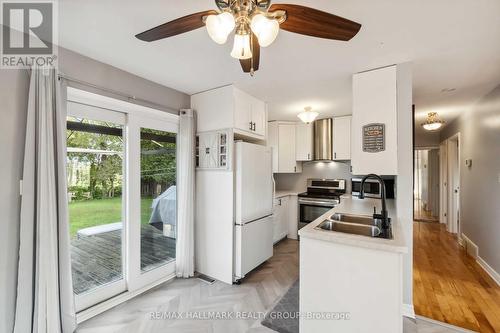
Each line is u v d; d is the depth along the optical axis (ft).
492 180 9.50
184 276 9.30
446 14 4.79
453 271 9.93
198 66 7.36
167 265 9.14
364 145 7.41
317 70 7.54
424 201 24.02
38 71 5.56
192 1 4.55
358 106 7.58
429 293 8.21
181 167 9.37
